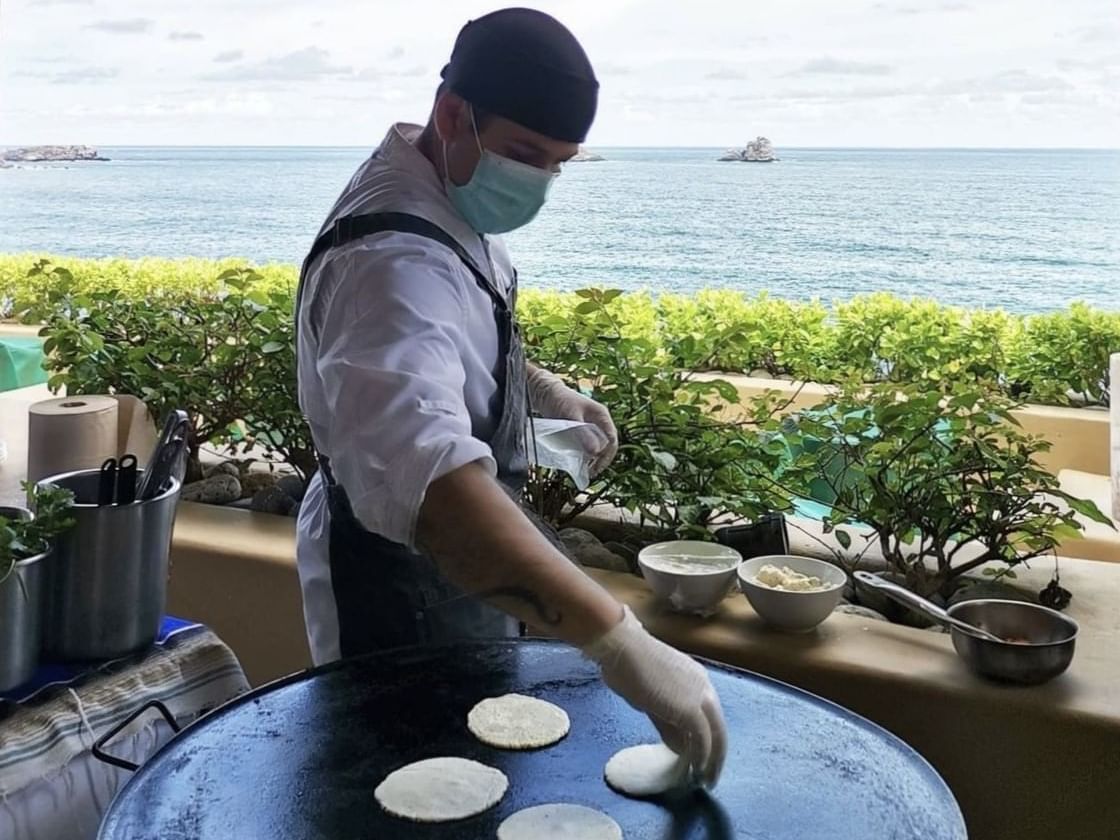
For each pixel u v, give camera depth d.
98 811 1.41
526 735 1.21
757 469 2.18
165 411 2.66
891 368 3.59
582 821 1.04
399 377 1.08
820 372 3.20
